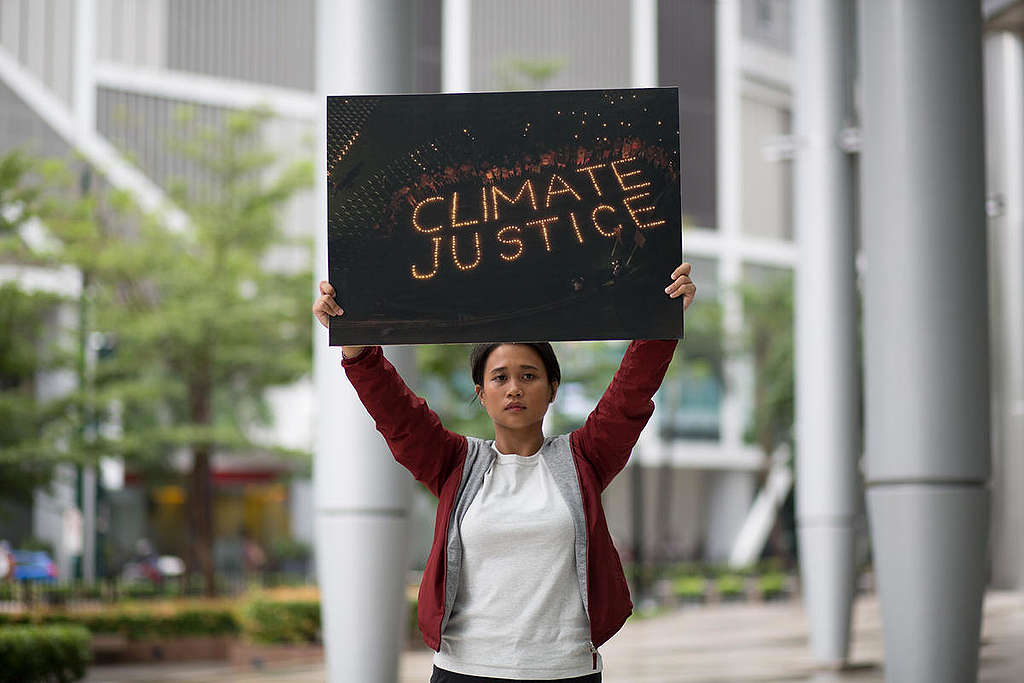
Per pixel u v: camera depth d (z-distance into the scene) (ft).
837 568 37.93
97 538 83.97
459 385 74.28
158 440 60.13
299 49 109.19
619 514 142.00
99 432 62.13
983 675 30.96
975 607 20.67
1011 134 56.85
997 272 58.08
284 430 112.88
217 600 62.23
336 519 24.86
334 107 11.05
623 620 10.37
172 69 102.94
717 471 141.79
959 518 20.58
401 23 25.59
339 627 24.73
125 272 60.49
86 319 60.18
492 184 10.97
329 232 10.96
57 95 95.91
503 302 10.87
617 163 10.96
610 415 10.71
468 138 11.03
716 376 111.14
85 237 57.82
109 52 99.91
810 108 39.55
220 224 63.00
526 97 11.02
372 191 11.00
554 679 10.02
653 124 10.96
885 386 21.15
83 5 97.30
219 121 103.86
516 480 10.53
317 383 25.70
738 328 107.55
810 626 38.50
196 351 61.21
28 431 57.62
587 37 122.21
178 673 48.75
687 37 133.49
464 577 10.30
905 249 21.02
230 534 134.51
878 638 47.37
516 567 10.16
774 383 107.96
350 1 25.43
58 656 34.60
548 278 10.87
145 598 68.90
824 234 38.93
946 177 21.03
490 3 116.47
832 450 38.22
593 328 10.78
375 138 11.03
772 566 123.13
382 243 10.95
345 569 24.67
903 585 20.79
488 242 10.94
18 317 56.49
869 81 21.86
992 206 33.35
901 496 20.85
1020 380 57.82
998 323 58.23
